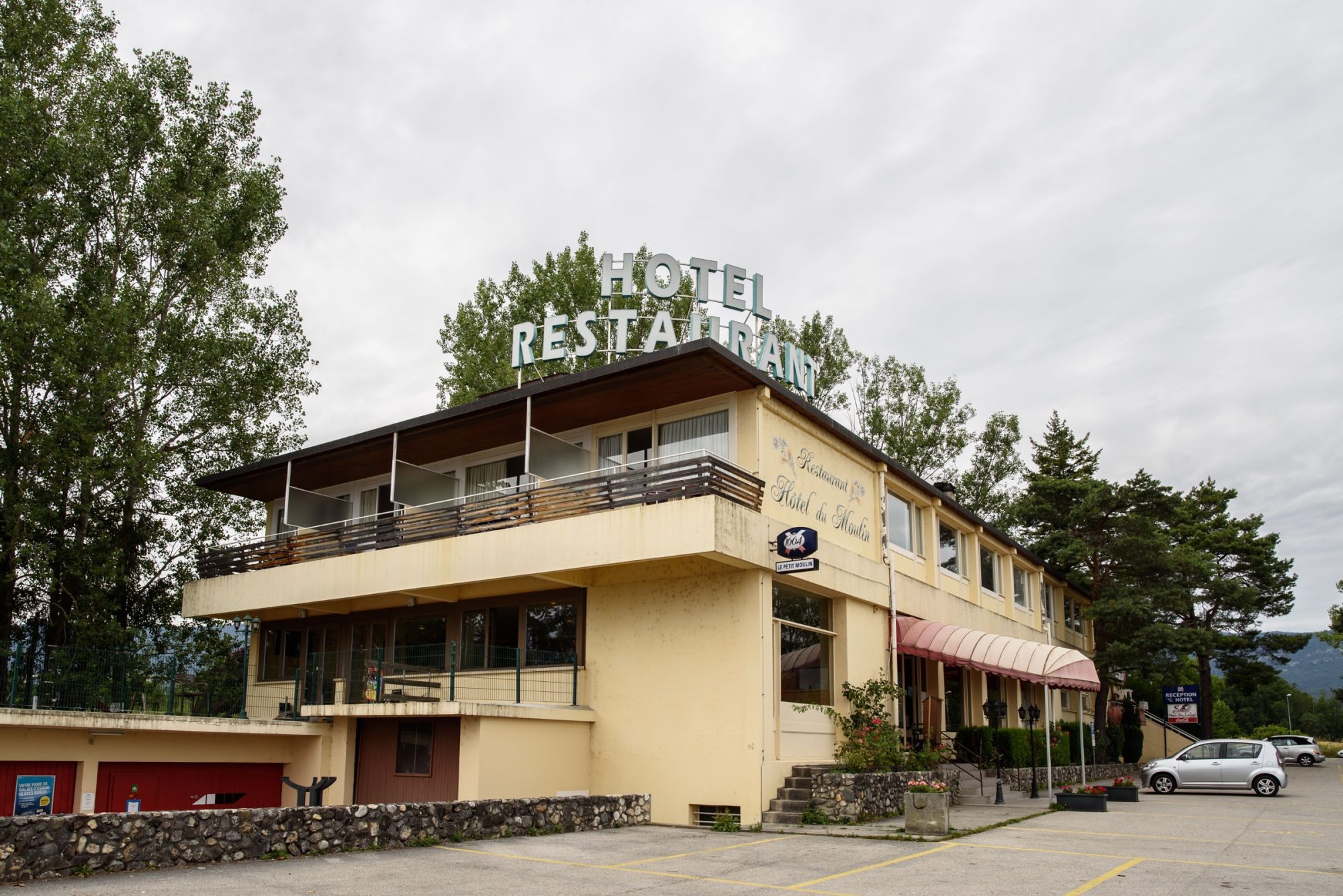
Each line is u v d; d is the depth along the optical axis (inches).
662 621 744.3
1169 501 1497.3
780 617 732.0
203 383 1157.7
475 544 783.7
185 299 1176.2
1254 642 1920.5
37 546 960.9
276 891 391.9
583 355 916.0
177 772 757.9
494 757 676.7
